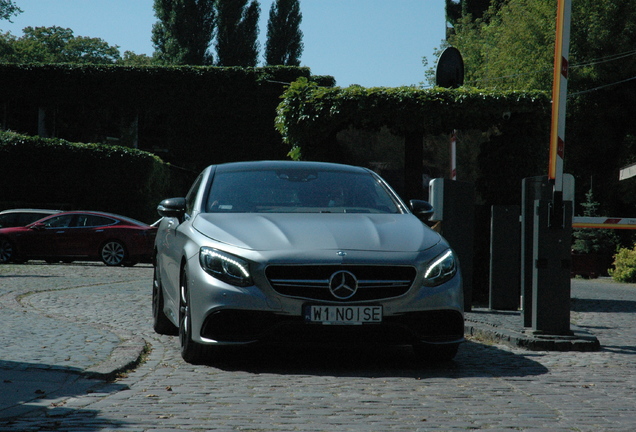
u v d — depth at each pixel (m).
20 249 25.20
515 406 5.82
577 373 7.28
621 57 43.47
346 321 6.88
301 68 45.28
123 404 5.68
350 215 8.02
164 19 66.06
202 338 7.04
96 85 45.28
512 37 47.00
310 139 14.70
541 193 9.72
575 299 15.97
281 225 7.48
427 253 7.25
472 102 14.12
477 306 13.40
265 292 6.90
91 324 9.84
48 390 6.04
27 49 79.06
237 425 5.11
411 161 14.71
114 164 36.66
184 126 45.56
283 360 7.66
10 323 9.62
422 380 6.78
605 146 44.66
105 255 25.02
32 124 45.56
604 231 27.38
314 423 5.19
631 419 5.45
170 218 9.35
